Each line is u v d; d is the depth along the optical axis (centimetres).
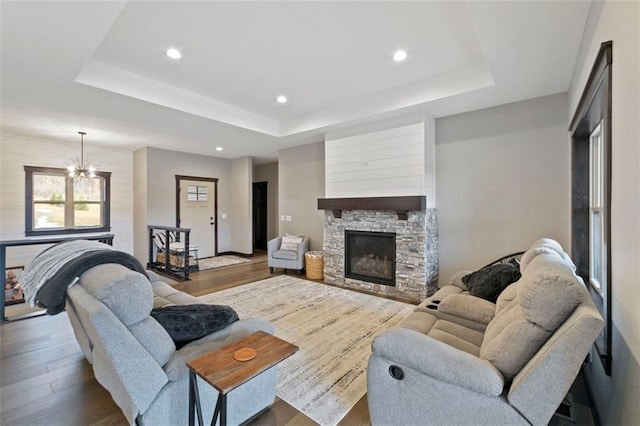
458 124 407
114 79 323
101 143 600
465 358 137
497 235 381
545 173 347
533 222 356
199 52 292
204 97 412
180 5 222
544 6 193
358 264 476
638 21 113
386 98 392
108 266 165
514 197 367
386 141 429
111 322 132
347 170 472
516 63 268
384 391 152
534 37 227
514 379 127
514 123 365
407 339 149
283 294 433
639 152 114
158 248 628
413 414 144
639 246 115
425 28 254
